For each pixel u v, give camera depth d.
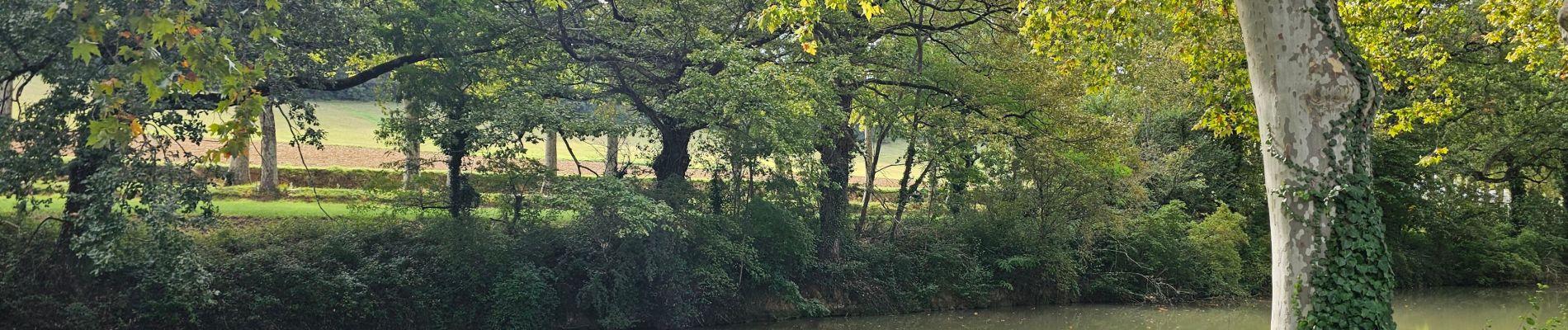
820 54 23.91
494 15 21.77
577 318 22.80
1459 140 33.00
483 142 21.08
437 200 22.52
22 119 15.71
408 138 21.66
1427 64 20.45
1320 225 11.05
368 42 19.14
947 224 30.20
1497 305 31.17
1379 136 31.23
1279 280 11.42
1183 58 17.44
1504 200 44.38
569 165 42.31
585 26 23.27
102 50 14.30
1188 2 16.73
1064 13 16.72
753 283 25.50
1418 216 36.16
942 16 27.05
